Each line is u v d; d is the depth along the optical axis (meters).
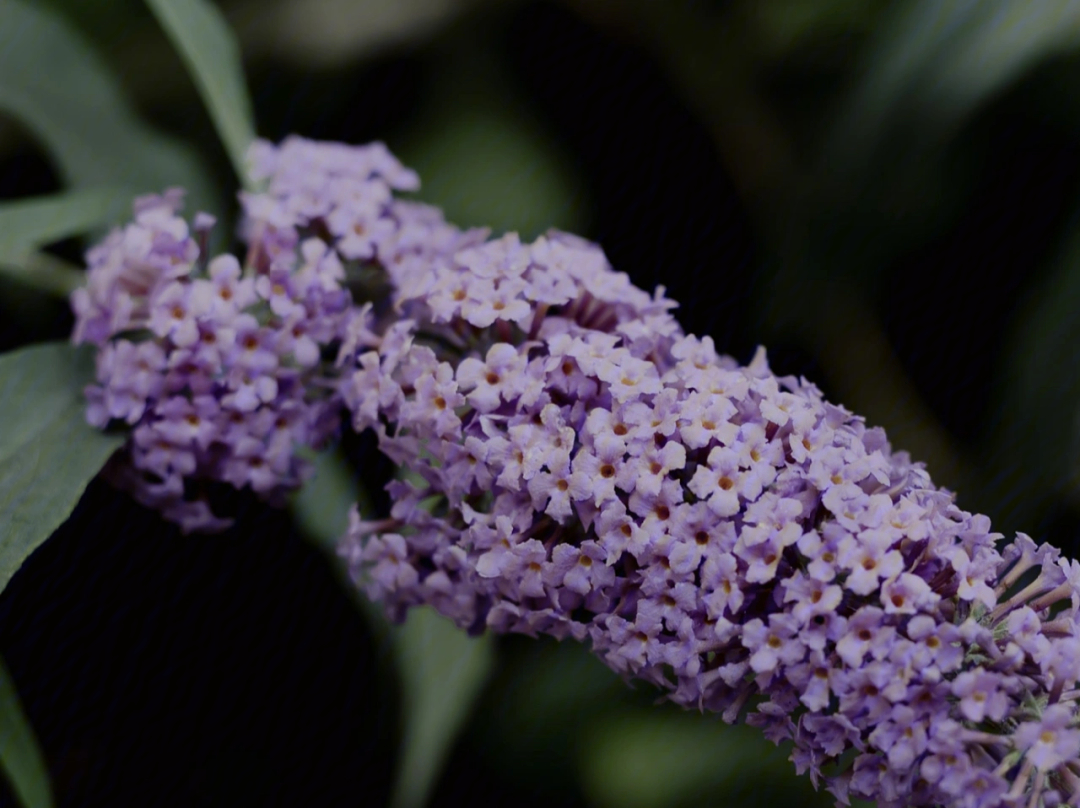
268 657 0.55
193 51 0.54
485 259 0.49
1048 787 0.45
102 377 0.50
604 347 0.48
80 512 0.54
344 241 0.51
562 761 0.56
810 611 0.45
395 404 0.49
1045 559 0.46
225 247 0.58
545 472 0.47
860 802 0.53
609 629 0.47
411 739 0.54
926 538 0.45
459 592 0.49
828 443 0.47
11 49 0.57
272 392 0.50
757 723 0.46
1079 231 0.56
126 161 0.57
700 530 0.46
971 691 0.44
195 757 0.55
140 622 0.55
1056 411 0.55
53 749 0.54
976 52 0.55
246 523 0.56
